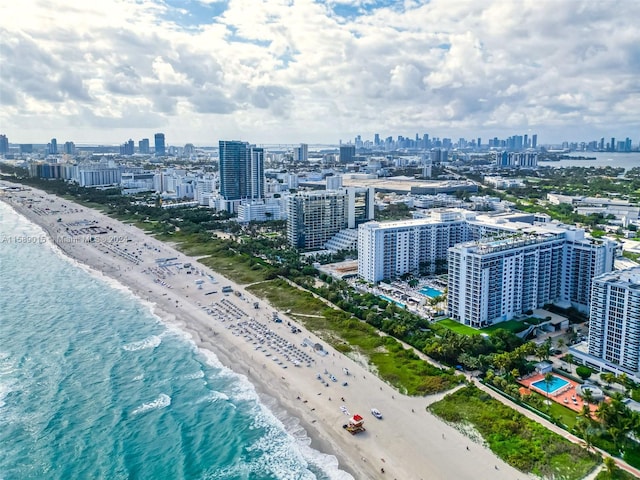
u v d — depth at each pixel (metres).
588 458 168.00
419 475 165.00
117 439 189.38
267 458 176.88
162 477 169.38
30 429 195.50
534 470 163.62
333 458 175.25
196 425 197.12
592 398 198.25
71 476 170.50
